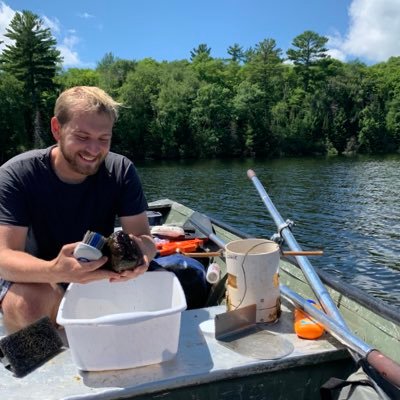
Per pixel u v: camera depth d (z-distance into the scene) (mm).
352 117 57000
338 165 36344
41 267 1619
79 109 1728
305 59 69812
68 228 1979
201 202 17906
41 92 48312
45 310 1856
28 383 1584
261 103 52906
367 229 12328
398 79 60438
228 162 41750
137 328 1585
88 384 1569
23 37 47219
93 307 1897
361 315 2008
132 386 1550
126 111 47031
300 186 22516
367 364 1541
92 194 1981
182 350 1781
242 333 1917
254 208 16266
